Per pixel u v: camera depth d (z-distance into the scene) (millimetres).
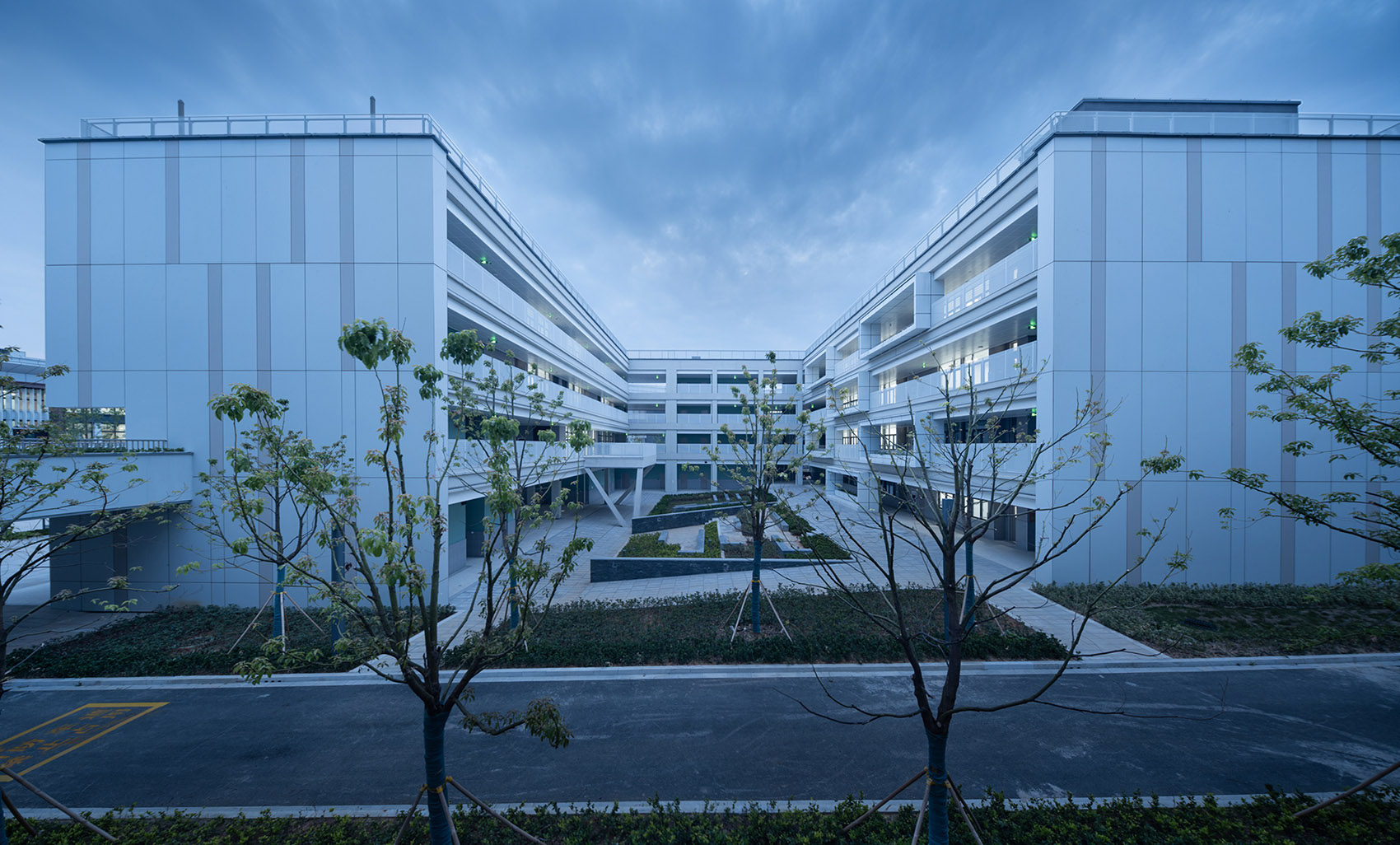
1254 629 12906
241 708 9969
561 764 8211
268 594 15797
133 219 16016
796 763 8188
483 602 5828
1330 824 6555
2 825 6137
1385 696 10055
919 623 13570
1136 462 16453
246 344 15922
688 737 8906
